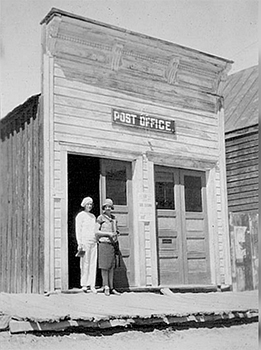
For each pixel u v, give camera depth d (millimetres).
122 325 6270
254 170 12906
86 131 8922
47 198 8242
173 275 9891
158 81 10094
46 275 8039
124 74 9586
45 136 8391
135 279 9250
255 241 10680
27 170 8805
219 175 10859
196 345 5996
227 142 13531
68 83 8820
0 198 9406
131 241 9375
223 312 7031
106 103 9273
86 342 5824
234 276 10422
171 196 10188
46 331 5941
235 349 5945
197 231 10445
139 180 9523
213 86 11023
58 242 8281
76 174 10320
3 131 9312
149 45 9539
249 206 12773
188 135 10453
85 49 9016
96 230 8203
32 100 8836
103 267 8031
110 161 9406
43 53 8641
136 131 9617
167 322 6590
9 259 9164
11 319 6031
